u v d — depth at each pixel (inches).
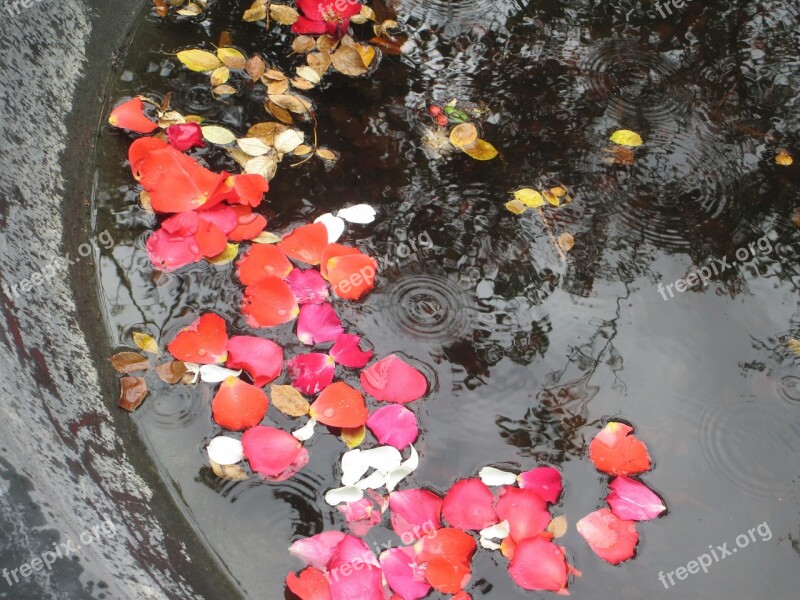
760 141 43.3
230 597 34.0
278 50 45.0
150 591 30.7
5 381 32.4
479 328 38.7
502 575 34.5
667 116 43.9
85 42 43.0
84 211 40.3
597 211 41.4
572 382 37.9
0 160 37.4
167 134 42.2
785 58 45.7
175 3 45.8
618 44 45.9
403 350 38.1
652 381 38.0
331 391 36.4
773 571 35.2
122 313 38.4
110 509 32.3
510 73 44.9
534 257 40.3
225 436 36.2
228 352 37.2
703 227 41.2
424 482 35.9
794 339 39.0
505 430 36.9
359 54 44.4
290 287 38.6
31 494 30.4
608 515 35.5
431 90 44.2
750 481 36.5
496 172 42.2
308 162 41.9
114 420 36.0
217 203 39.9
